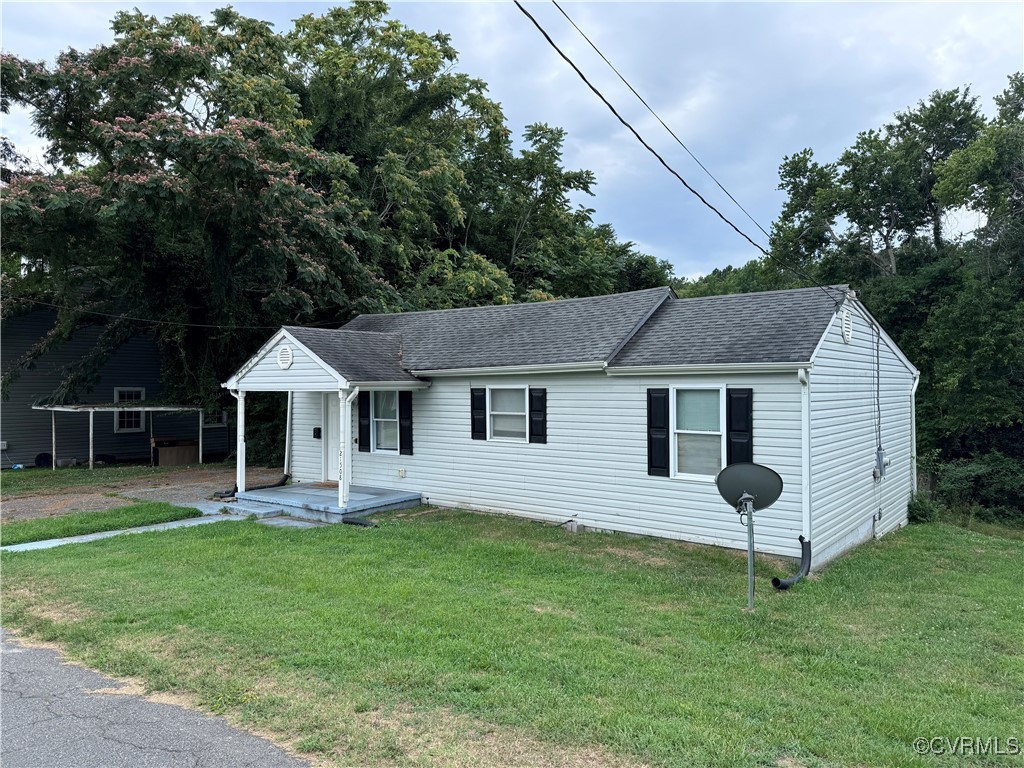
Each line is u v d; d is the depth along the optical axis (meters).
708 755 3.91
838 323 9.92
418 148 25.48
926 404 23.23
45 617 6.44
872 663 5.59
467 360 12.33
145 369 24.33
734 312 10.78
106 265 19.70
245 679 4.96
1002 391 21.50
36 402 21.48
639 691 4.80
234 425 22.59
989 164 23.27
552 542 9.97
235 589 7.32
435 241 29.88
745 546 9.38
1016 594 8.04
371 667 5.16
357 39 26.38
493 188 30.36
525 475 11.72
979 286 22.03
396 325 15.52
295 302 19.33
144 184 16.08
